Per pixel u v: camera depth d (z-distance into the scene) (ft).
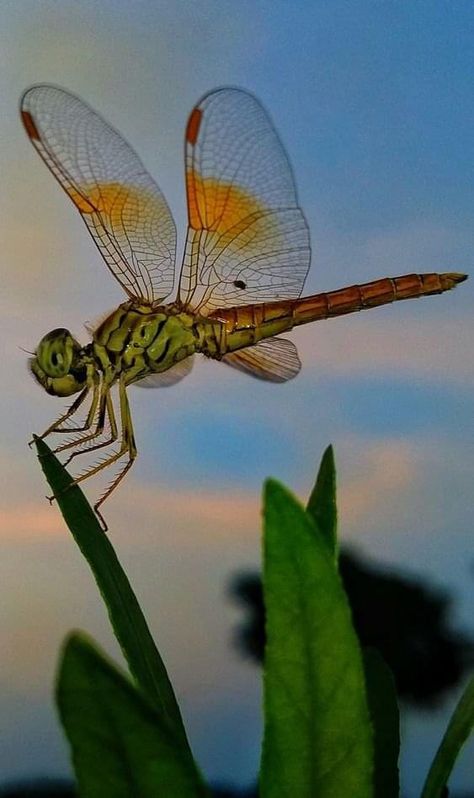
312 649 0.20
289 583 0.20
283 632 0.20
